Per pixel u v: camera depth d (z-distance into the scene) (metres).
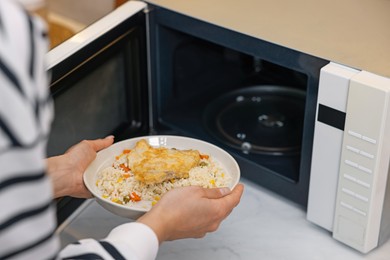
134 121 1.17
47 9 1.13
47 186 0.51
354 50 0.94
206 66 1.24
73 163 0.88
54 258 0.54
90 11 1.13
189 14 1.05
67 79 0.97
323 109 0.93
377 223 0.98
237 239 1.02
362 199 0.94
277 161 1.09
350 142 0.92
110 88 1.09
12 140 0.48
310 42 0.96
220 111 1.21
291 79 1.25
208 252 1.00
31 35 0.48
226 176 0.90
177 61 1.18
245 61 1.28
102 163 0.93
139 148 0.91
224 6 1.07
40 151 0.50
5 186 0.48
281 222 1.06
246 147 1.13
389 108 0.86
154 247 0.67
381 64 0.90
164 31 1.12
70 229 1.05
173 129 1.18
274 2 1.07
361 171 0.92
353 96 0.88
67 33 1.08
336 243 1.02
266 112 1.21
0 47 0.46
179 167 0.87
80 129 1.05
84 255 0.62
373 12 1.04
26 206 0.50
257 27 1.01
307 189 1.03
